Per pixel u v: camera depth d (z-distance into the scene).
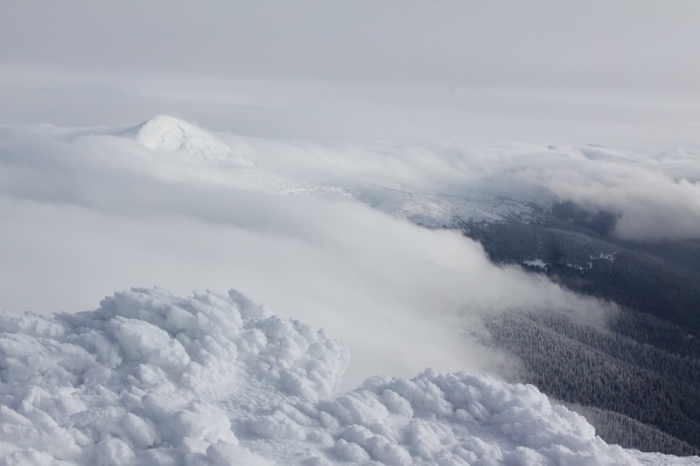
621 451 14.23
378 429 14.58
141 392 14.45
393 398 16.44
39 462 11.16
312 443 13.82
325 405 15.59
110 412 12.84
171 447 12.45
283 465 12.59
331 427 14.76
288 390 16.72
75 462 11.87
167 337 17.02
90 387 14.91
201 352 16.86
